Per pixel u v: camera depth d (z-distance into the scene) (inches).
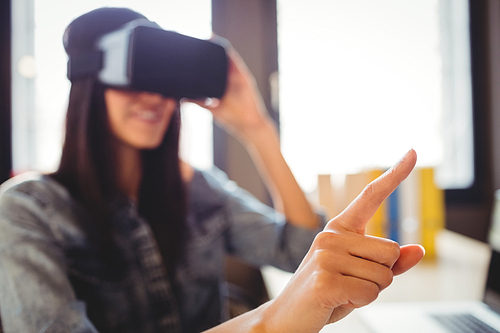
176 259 28.9
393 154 70.0
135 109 24.9
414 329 25.0
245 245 34.8
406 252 13.2
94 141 25.3
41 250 20.9
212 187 35.6
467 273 38.9
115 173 26.4
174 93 23.7
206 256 32.1
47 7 62.5
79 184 25.2
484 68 74.0
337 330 25.1
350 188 48.0
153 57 22.0
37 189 24.1
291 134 67.8
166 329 27.4
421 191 44.5
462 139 76.0
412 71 70.9
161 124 26.2
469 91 74.5
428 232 44.9
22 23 64.4
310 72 68.1
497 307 27.5
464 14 74.2
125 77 21.8
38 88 64.6
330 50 68.4
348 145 68.7
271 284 37.8
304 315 12.0
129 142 25.8
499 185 72.7
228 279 64.1
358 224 13.5
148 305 27.1
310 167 67.9
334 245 12.6
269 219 34.8
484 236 73.2
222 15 65.2
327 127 68.3
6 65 63.2
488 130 74.1
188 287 30.0
